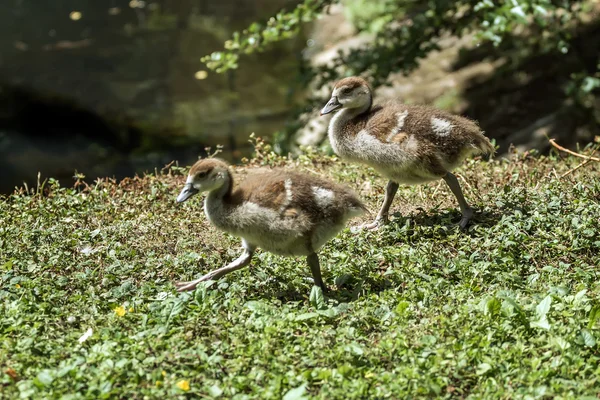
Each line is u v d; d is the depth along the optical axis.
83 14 32.75
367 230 11.80
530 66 25.53
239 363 8.14
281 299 9.98
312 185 9.81
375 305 9.41
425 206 12.84
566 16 21.36
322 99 21.38
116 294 9.91
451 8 19.95
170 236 11.87
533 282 9.95
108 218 12.55
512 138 24.38
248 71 30.75
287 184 9.76
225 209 9.92
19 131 27.66
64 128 28.02
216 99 29.30
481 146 11.75
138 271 10.66
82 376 7.86
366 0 31.23
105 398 7.57
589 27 25.64
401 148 11.37
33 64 29.73
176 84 29.88
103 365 7.98
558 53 25.16
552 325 8.70
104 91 29.06
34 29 31.73
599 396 7.70
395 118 11.53
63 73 29.48
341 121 12.05
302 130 25.33
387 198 11.99
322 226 9.79
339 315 9.26
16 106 27.97
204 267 10.88
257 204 9.70
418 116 11.51
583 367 8.12
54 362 8.24
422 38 20.70
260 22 20.19
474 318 8.88
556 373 8.02
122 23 32.78
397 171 11.59
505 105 25.09
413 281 10.01
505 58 26.34
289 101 22.47
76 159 26.61
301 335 8.78
